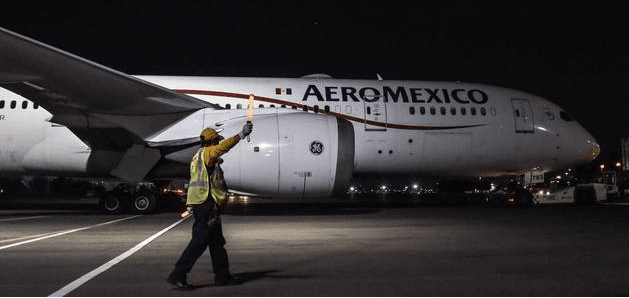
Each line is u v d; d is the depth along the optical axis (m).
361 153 17.20
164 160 15.54
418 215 14.97
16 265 6.68
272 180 14.09
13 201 28.70
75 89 13.52
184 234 10.21
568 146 18.98
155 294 5.09
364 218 14.05
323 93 17.25
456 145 17.84
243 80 17.23
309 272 6.22
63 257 7.32
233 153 13.95
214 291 5.23
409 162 17.70
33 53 12.06
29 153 16.16
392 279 5.80
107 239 9.41
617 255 7.41
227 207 19.70
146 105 14.39
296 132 14.20
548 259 7.09
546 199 21.73
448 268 6.46
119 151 15.98
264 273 6.17
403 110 17.52
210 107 15.37
